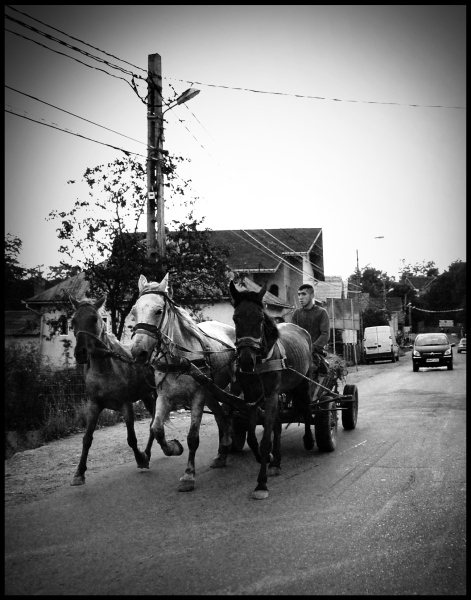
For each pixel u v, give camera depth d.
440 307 92.50
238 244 34.78
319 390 8.24
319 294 39.56
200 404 6.38
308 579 3.76
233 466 7.28
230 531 4.75
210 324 7.85
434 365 26.86
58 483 6.57
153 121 12.69
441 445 8.21
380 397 15.59
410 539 4.45
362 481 6.26
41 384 12.05
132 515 5.27
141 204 14.31
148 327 5.95
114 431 10.50
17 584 3.80
